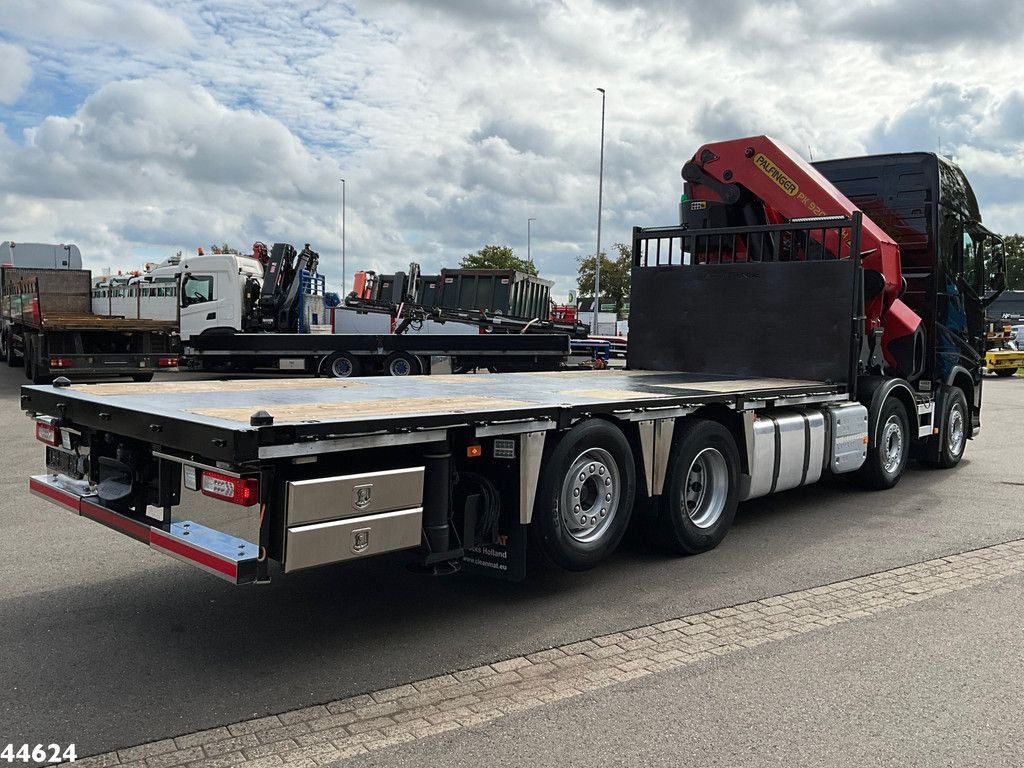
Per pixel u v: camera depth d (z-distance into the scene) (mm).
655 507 5957
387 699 3805
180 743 3383
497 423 4629
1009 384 27156
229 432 3666
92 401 4832
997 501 8281
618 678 4047
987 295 10922
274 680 3994
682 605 5129
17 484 8547
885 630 4707
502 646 4449
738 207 9281
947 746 3385
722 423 6559
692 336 8898
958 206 9945
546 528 5016
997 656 4332
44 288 22875
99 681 3965
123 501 4684
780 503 8156
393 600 5184
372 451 4297
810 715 3656
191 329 23141
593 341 23078
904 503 8172
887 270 8758
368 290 23000
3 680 3969
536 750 3342
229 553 3838
